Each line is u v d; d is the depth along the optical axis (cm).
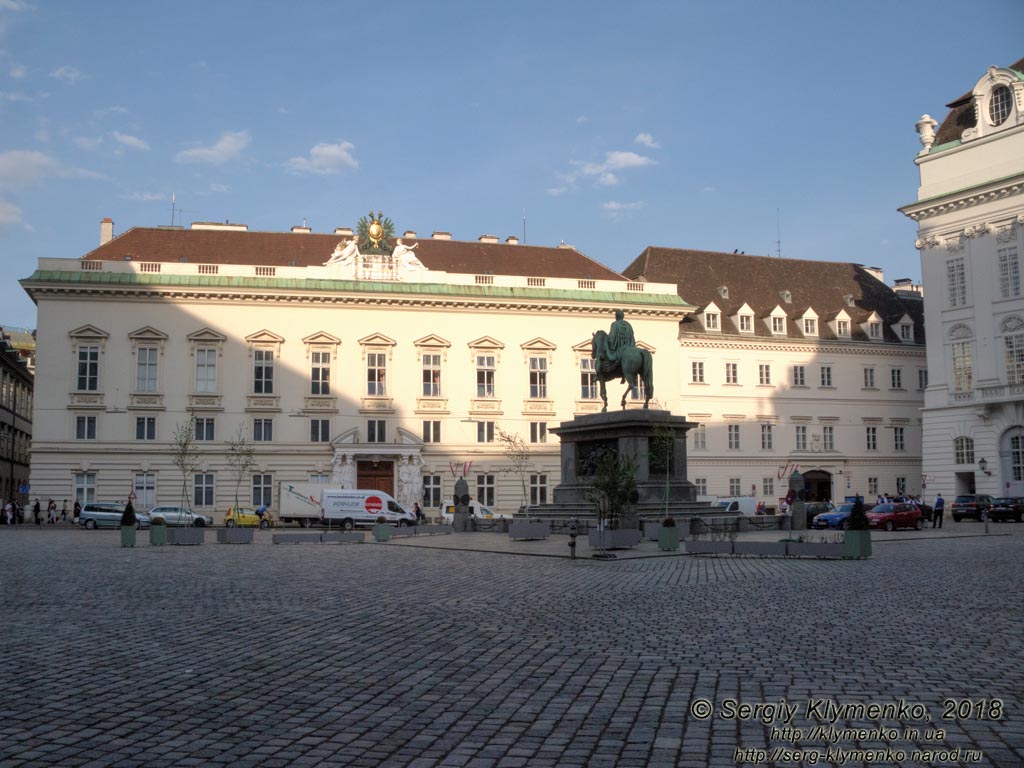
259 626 1595
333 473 7450
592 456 4478
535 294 7975
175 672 1215
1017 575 2412
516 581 2344
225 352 7419
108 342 7238
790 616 1675
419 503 7544
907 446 9175
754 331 8881
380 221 8038
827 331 9112
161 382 7288
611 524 3569
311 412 7525
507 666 1243
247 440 7400
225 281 7375
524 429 7956
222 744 895
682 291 9012
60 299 7194
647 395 4394
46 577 2483
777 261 9719
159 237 7756
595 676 1177
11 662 1282
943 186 7631
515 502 7831
